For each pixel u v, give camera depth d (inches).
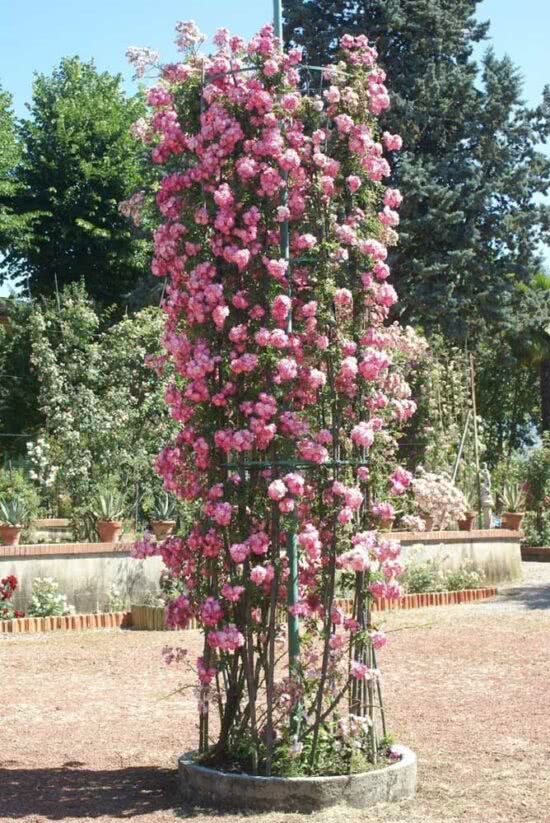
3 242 1134.4
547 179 1037.2
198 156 226.5
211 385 221.3
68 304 797.2
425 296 928.3
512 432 1354.6
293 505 212.7
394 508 225.9
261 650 220.4
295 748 213.2
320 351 218.2
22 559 473.4
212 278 220.8
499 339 1131.3
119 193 1170.6
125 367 727.7
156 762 249.0
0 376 960.3
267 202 222.5
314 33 1008.2
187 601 225.5
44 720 291.4
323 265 220.8
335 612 219.8
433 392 778.2
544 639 414.6
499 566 621.9
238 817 205.5
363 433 214.4
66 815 208.2
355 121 229.9
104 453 631.2
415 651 392.5
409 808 208.5
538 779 226.8
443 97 1003.3
